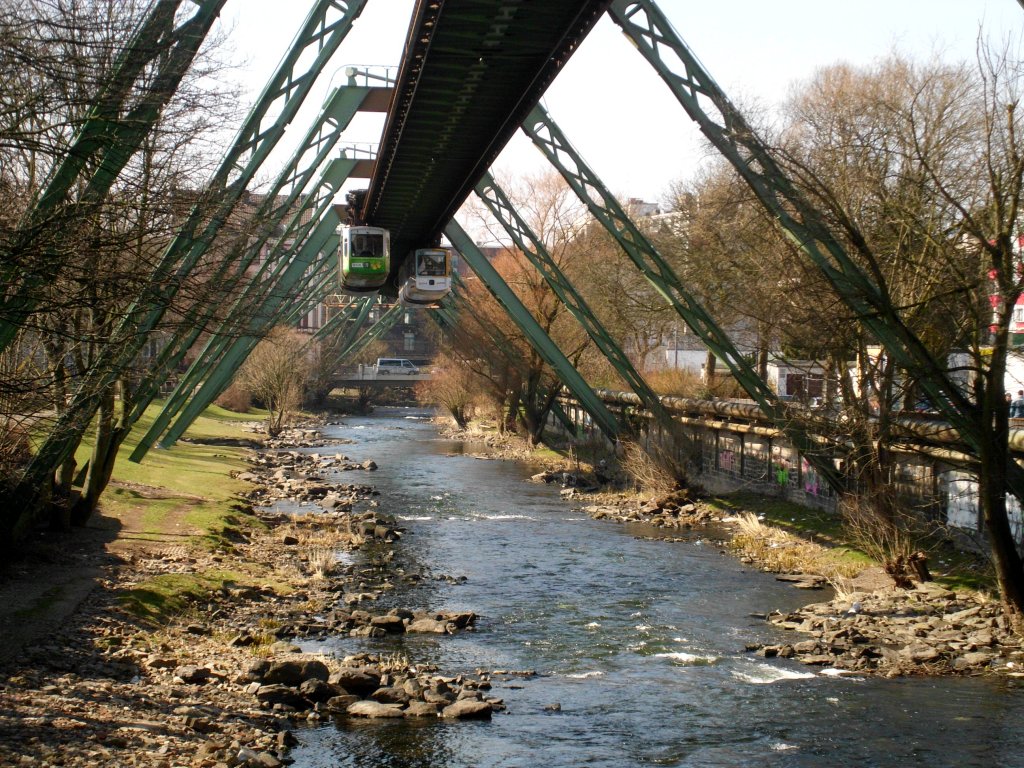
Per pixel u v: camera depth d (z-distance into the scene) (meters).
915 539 27.42
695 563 30.62
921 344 19.97
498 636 21.94
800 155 25.31
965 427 20.84
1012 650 19.98
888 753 14.62
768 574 28.91
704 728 15.84
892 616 22.94
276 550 31.11
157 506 34.69
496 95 30.39
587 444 66.12
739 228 30.67
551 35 25.41
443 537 35.41
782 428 30.56
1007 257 18.59
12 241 14.22
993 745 14.91
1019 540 25.19
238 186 23.58
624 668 19.50
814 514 35.97
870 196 24.84
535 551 32.69
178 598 22.20
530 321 51.31
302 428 91.56
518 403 77.06
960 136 26.50
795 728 15.80
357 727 15.38
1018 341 26.19
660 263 34.03
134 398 29.14
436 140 35.16
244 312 24.38
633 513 40.69
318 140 34.47
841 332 22.22
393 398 145.62
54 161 16.16
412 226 54.16
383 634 21.64
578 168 34.16
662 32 23.78
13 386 15.75
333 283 83.62
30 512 25.44
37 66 13.10
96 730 12.86
